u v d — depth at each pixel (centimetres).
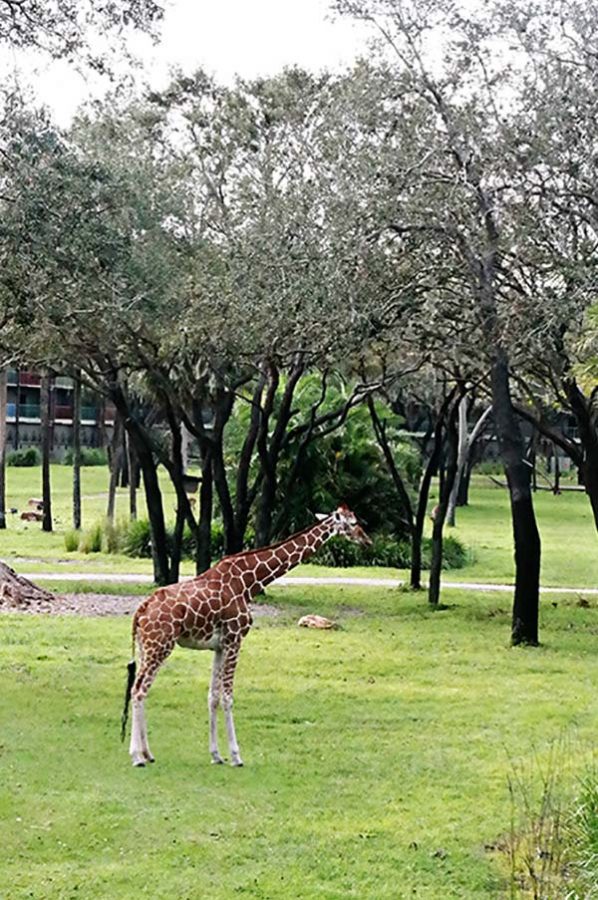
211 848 824
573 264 1545
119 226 1719
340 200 1633
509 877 786
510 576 2970
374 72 1650
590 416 1927
